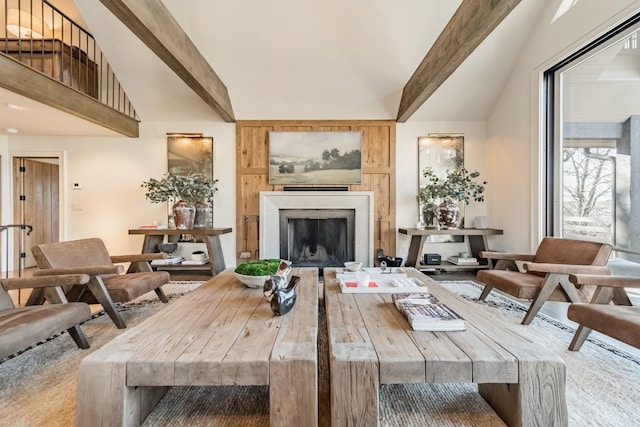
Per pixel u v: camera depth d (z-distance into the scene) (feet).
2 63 8.48
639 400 4.87
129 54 12.46
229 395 5.07
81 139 15.10
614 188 9.12
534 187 11.79
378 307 5.76
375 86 13.91
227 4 10.94
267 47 12.36
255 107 14.73
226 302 6.01
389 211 15.16
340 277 7.77
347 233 15.23
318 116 15.07
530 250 12.04
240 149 15.10
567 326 7.93
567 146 10.80
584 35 9.38
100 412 3.82
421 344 4.23
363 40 12.19
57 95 10.30
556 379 3.90
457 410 4.66
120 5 6.95
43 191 17.78
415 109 13.46
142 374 3.82
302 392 3.86
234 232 15.14
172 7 10.85
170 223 14.90
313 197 14.90
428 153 15.20
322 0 10.96
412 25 11.68
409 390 5.17
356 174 15.07
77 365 6.09
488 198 15.07
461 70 13.06
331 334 4.55
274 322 5.00
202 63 11.46
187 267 13.74
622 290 6.59
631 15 8.02
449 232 13.51
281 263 7.79
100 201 15.11
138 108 14.62
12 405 4.86
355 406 3.84
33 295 7.27
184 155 15.08
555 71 11.17
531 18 11.41
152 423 4.40
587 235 10.02
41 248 7.76
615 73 8.98
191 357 3.89
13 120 12.18
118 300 7.93
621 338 5.03
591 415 4.52
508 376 3.88
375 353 3.97
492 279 8.93
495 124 14.40
